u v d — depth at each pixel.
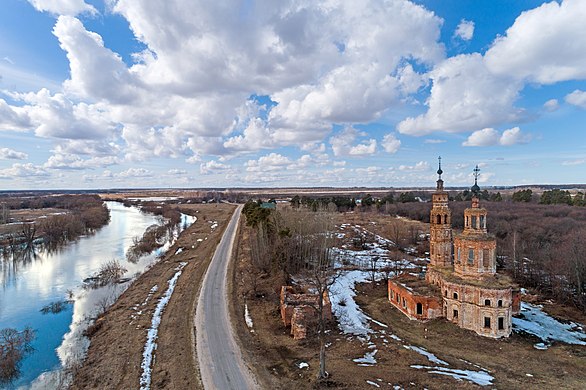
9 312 60.72
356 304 62.28
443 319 52.91
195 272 81.69
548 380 36.50
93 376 38.66
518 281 76.94
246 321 52.62
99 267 90.50
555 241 97.31
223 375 37.62
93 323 54.62
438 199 61.59
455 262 54.38
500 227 118.75
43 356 44.88
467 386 34.41
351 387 34.06
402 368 38.41
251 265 82.06
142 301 63.09
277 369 38.66
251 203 138.88
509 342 46.16
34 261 97.94
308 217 100.44
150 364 40.66
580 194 168.25
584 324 53.78
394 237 115.00
